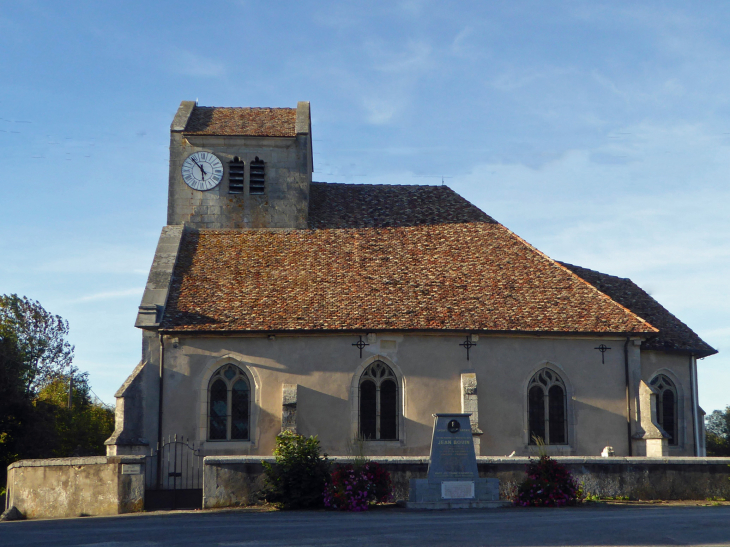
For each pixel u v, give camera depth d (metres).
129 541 14.88
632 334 30.92
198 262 33.62
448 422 21.89
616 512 19.84
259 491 21.89
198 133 37.41
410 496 21.52
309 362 29.94
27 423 48.69
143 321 29.58
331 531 15.96
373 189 40.75
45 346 67.75
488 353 30.56
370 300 31.11
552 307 31.56
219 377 29.94
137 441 28.19
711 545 13.84
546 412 30.70
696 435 33.47
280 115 40.50
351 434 29.50
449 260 34.00
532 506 21.59
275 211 37.19
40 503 24.86
